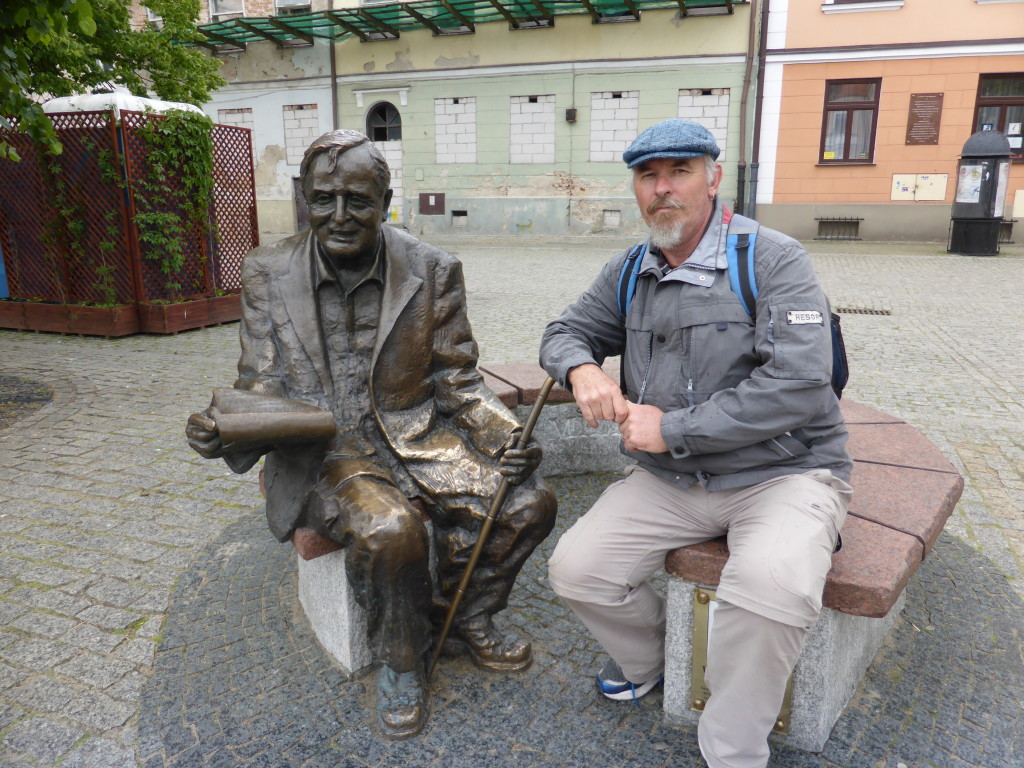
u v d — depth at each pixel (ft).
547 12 57.41
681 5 55.36
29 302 27.35
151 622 9.27
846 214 57.57
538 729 7.48
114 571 10.47
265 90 66.33
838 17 54.60
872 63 54.80
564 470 13.88
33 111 16.60
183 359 23.08
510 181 63.21
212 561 10.74
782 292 6.63
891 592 6.18
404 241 8.57
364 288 8.36
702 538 7.20
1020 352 23.00
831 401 6.98
